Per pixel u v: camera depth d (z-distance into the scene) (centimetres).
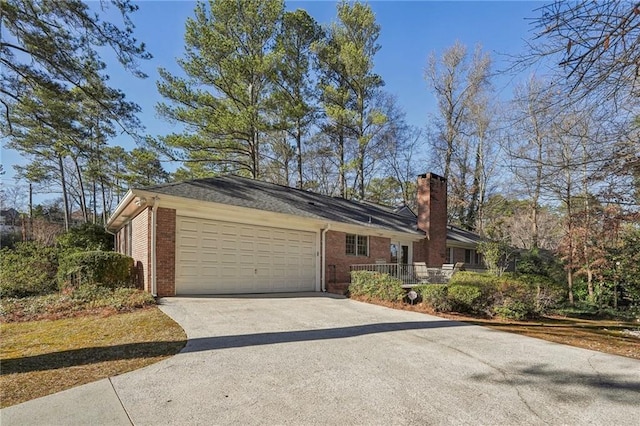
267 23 1930
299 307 881
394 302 1008
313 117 2411
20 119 1639
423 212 1802
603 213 845
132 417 312
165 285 929
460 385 402
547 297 984
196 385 382
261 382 395
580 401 366
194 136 1762
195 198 967
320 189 3077
